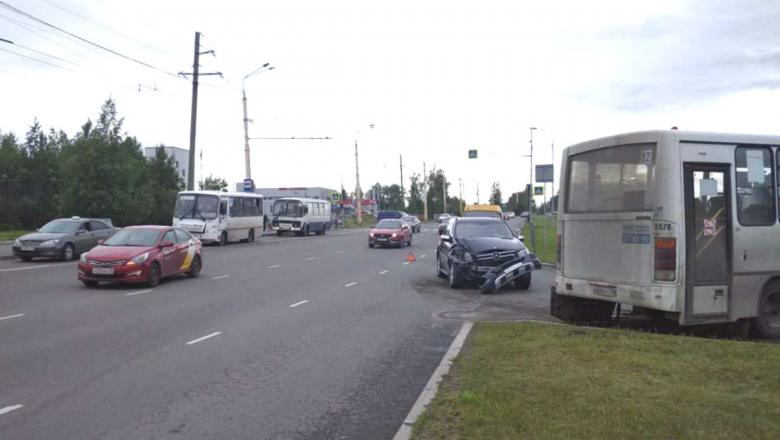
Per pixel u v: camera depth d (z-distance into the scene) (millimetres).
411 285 17484
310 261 25547
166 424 5809
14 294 14625
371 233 35125
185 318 11672
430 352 8875
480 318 11781
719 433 4965
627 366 7223
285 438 5461
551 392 6184
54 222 24625
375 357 8570
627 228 9516
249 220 39531
